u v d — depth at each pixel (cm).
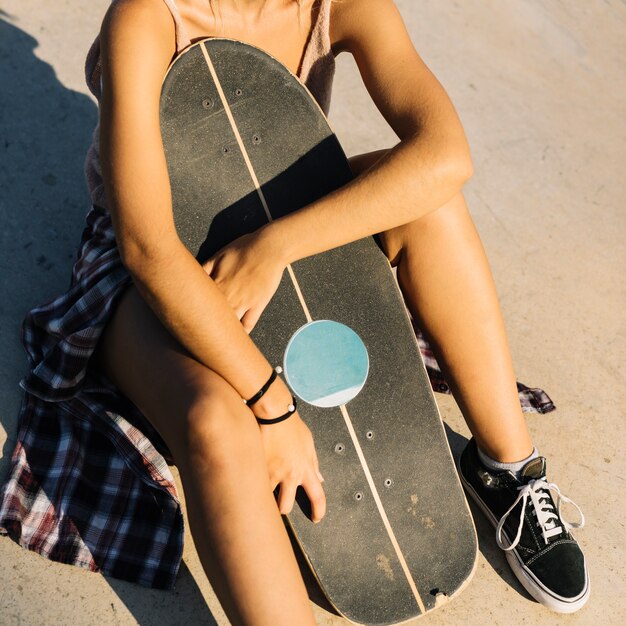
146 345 165
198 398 150
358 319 187
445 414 230
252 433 151
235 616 148
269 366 164
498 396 188
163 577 183
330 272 188
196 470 148
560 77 350
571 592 189
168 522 189
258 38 190
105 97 162
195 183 181
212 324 157
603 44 371
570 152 319
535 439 230
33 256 241
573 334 260
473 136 314
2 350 219
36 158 264
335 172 190
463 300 183
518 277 272
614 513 219
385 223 175
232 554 145
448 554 182
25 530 182
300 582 151
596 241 291
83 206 257
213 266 174
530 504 193
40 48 295
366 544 177
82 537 184
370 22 187
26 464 191
